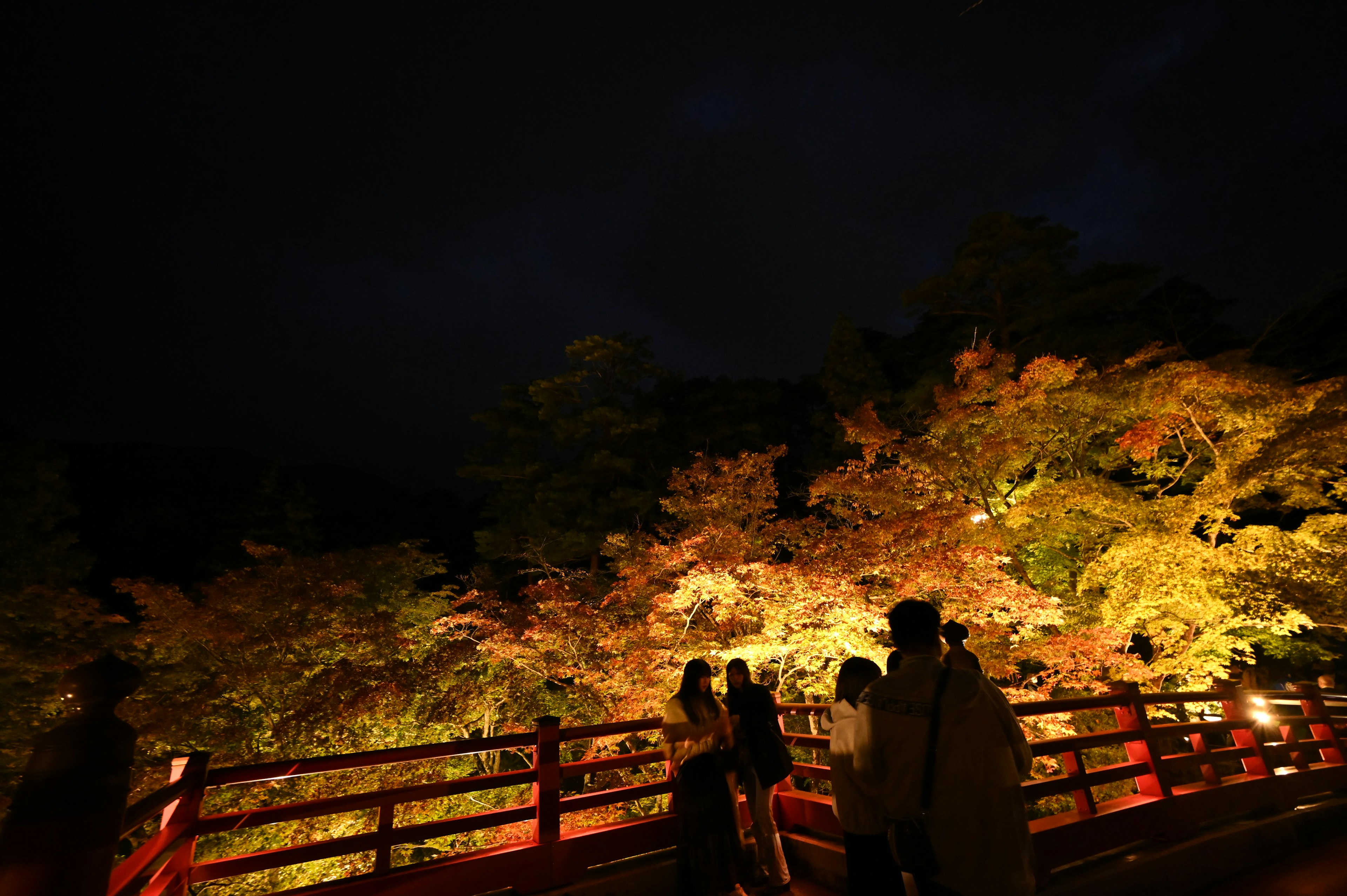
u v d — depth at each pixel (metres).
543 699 13.39
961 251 21.48
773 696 4.51
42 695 11.22
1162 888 4.42
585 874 4.26
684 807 4.01
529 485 26.06
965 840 2.37
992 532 12.10
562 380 25.12
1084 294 19.28
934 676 2.60
